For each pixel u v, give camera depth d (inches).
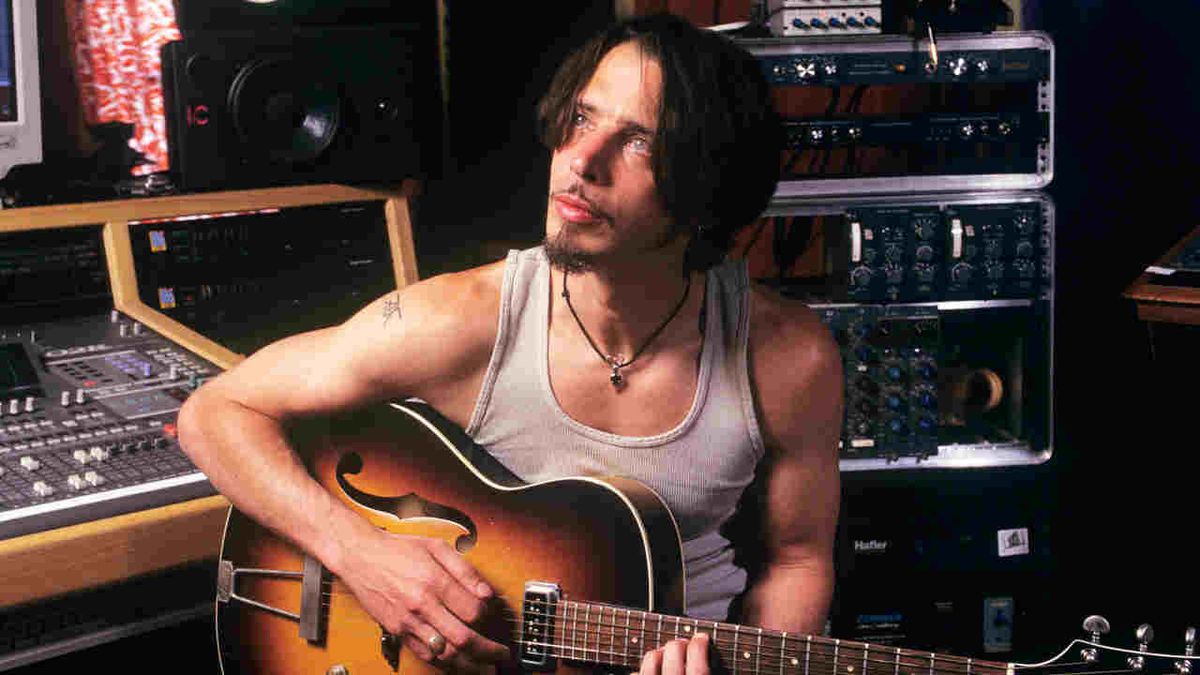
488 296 68.0
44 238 85.1
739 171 62.6
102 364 81.4
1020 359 113.4
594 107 60.2
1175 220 126.0
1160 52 124.6
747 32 111.5
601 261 61.7
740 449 67.6
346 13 106.4
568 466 68.2
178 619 74.5
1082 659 57.0
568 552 65.6
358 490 70.3
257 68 93.1
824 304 111.1
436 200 111.9
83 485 68.2
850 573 113.9
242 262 93.4
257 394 70.6
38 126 88.9
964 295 111.1
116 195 90.9
